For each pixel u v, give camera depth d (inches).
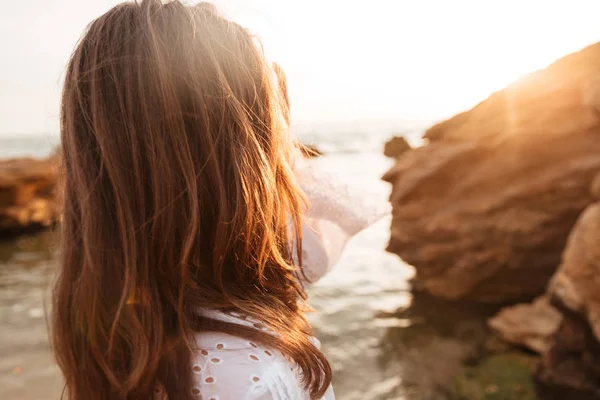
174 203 27.7
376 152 2618.1
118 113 27.7
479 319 316.5
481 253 327.6
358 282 439.2
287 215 37.9
